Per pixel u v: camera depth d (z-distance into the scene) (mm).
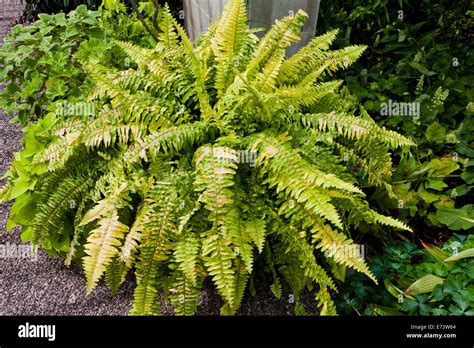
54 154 2252
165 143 2205
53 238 2416
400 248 2480
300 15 2430
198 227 2174
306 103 2350
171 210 2104
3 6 5680
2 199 2490
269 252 2266
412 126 3123
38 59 3010
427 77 3504
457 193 2787
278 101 2246
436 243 2711
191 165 2318
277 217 2180
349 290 2389
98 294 2455
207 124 2357
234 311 2148
